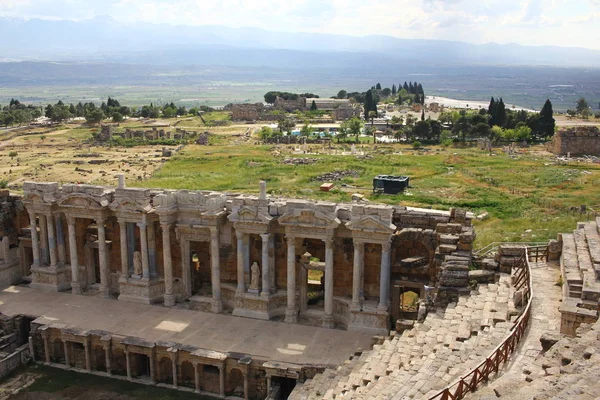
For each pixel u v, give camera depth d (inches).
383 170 5536.4
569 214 3486.7
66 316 2119.8
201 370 1843.0
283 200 2105.1
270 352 1829.5
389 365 1381.6
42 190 2333.9
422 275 2027.6
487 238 2883.9
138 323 2054.6
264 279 2074.3
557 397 724.0
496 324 1359.5
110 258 2391.7
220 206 2116.1
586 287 1337.4
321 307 2172.7
